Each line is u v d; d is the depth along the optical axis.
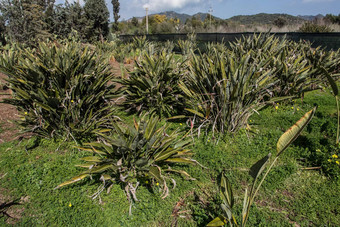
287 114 4.71
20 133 3.92
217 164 3.30
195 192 2.87
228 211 1.97
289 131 1.80
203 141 3.83
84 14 18.83
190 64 4.34
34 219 2.50
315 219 2.50
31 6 9.70
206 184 2.99
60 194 2.79
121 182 2.91
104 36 20.31
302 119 1.75
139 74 4.88
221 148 3.65
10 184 2.95
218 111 3.76
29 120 3.76
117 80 4.88
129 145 2.76
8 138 4.06
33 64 3.76
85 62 4.02
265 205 2.69
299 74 4.91
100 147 3.08
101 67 4.28
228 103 3.66
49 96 3.59
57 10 13.90
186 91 4.09
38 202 2.70
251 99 3.98
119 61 9.98
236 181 3.02
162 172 3.04
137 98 4.90
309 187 2.92
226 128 3.90
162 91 4.69
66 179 3.02
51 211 2.58
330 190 2.85
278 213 2.58
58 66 3.71
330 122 3.99
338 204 2.65
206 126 4.02
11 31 9.33
